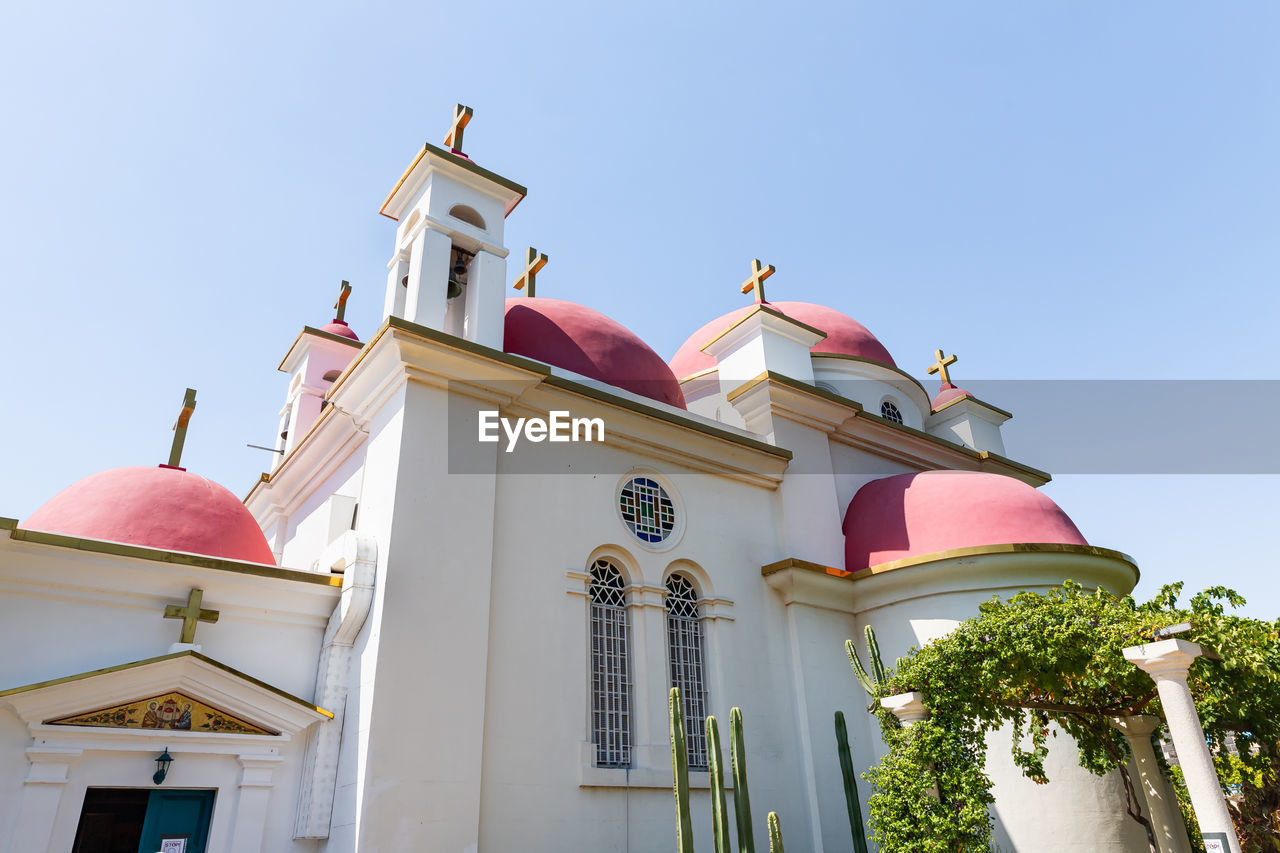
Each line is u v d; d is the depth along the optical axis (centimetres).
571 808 947
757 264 1593
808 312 1944
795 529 1352
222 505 1039
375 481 1004
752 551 1297
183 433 1153
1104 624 797
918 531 1288
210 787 827
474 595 955
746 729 1145
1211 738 917
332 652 909
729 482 1330
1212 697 820
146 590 859
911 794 804
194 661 829
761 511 1349
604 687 1066
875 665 941
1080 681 895
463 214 1237
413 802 821
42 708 758
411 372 1010
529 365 1075
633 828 987
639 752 1045
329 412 1189
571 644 1036
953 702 834
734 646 1193
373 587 917
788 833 1116
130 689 802
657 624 1132
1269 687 790
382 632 873
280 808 850
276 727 862
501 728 930
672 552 1195
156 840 791
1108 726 998
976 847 766
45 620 805
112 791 783
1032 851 1039
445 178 1205
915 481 1388
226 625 896
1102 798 1059
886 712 885
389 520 933
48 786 746
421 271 1107
